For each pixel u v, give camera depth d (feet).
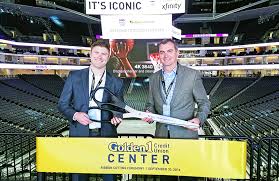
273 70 130.52
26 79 121.29
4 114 64.39
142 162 11.95
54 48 147.23
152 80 12.67
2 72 124.36
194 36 150.20
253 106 88.89
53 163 12.21
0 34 119.55
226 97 108.47
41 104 90.38
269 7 133.28
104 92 11.62
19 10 141.69
